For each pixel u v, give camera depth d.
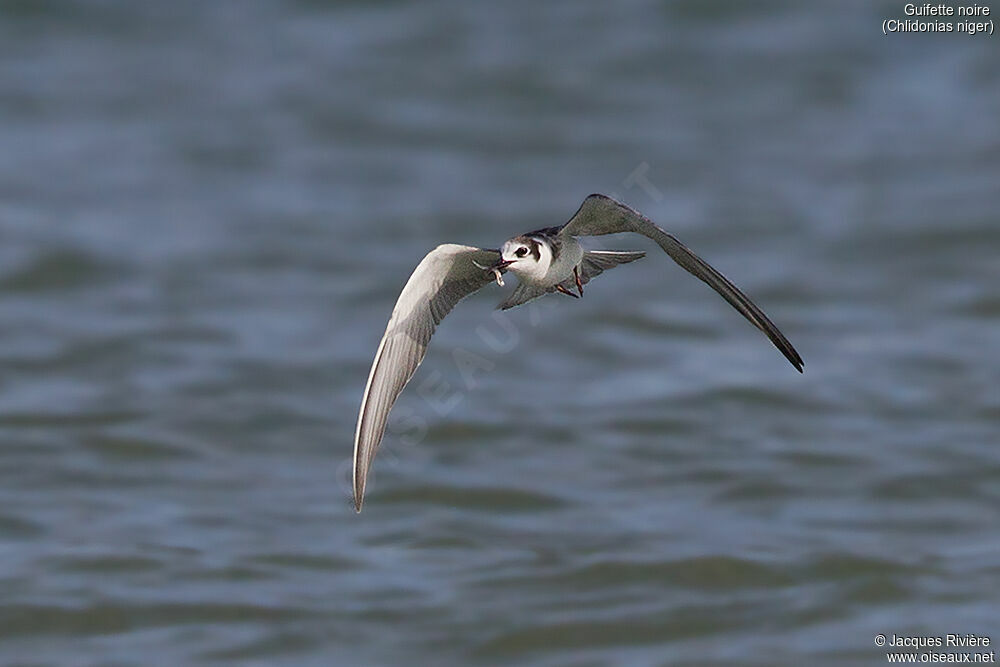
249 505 14.02
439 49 27.62
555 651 11.52
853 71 26.28
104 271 20.08
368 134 24.69
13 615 11.90
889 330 18.19
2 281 19.66
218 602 12.11
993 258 19.98
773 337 8.34
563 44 27.58
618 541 13.14
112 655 11.44
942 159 23.17
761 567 12.60
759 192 22.31
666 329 18.38
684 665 11.25
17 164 23.66
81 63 27.42
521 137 24.44
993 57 26.39
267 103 25.78
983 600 12.07
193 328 18.33
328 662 11.31
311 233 21.31
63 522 13.58
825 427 15.65
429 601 12.16
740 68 26.55
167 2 29.83
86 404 16.16
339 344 17.98
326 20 29.08
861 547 12.95
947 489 14.20
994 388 16.42
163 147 24.30
